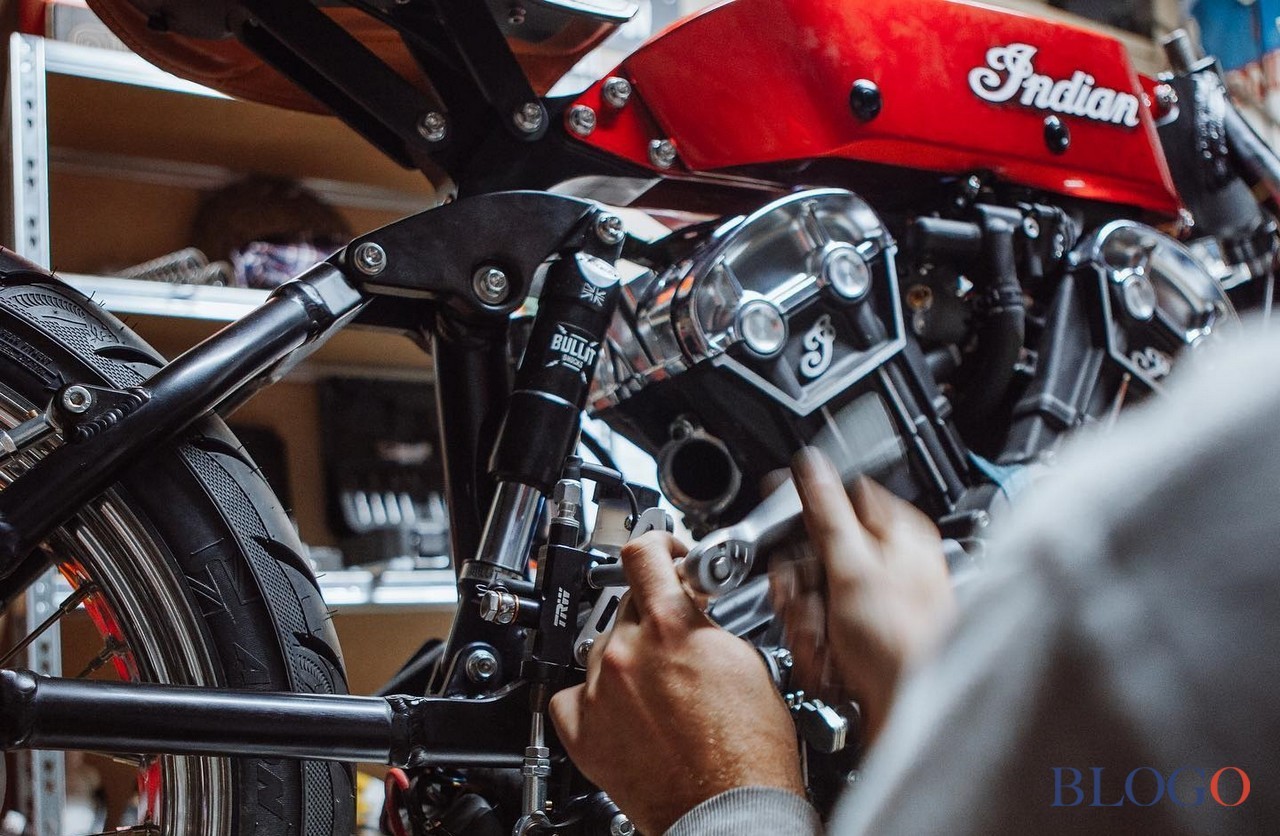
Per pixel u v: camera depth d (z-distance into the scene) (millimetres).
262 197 1926
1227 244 1274
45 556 915
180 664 796
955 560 906
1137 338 1083
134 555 804
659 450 991
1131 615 289
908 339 977
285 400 2027
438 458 2033
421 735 786
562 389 875
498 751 811
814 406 924
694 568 707
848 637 608
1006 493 953
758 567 872
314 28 904
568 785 860
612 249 920
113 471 751
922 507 971
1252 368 303
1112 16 1722
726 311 910
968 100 1026
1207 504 287
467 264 878
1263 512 279
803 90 973
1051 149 1062
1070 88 1079
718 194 1052
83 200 1927
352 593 1655
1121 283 1061
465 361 924
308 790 817
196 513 817
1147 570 291
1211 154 1250
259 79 1053
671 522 864
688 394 925
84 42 1658
